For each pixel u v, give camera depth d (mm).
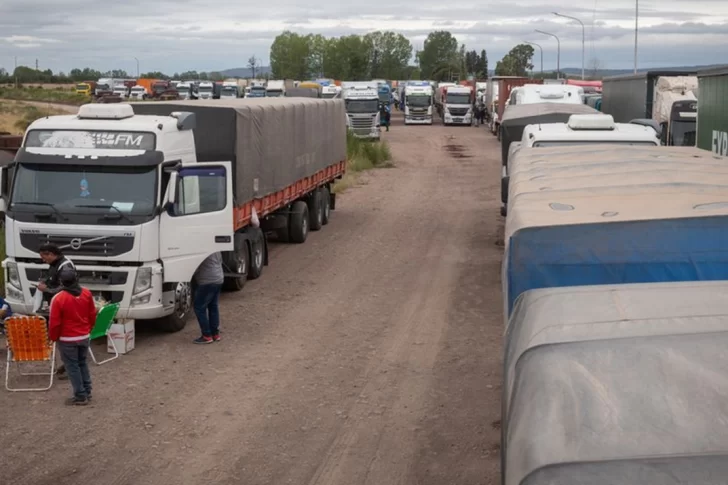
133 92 90188
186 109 14523
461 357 11156
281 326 12742
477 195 28500
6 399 9625
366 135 50875
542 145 15484
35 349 9789
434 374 10469
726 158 10836
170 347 11688
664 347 4113
